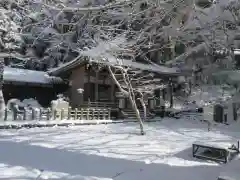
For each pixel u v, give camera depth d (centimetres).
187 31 850
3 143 1148
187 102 2920
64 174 760
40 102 3138
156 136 1534
